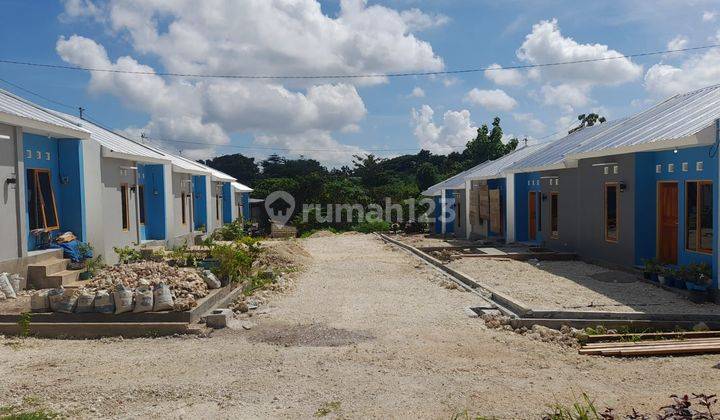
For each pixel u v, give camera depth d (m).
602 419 5.03
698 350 7.46
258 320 9.46
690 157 11.60
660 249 12.95
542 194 20.00
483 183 25.59
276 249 17.77
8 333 8.48
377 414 5.38
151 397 5.80
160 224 19.25
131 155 15.59
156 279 9.75
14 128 11.11
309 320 9.45
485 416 5.29
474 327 9.01
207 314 9.05
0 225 10.64
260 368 6.80
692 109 13.14
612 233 14.73
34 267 11.27
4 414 5.26
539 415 5.31
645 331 9.02
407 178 59.72
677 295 10.97
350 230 38.25
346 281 13.98
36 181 12.41
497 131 49.50
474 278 13.65
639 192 13.12
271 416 5.34
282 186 42.81
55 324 8.46
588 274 13.86
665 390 6.01
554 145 22.67
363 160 52.38
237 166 65.69
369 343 7.98
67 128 12.51
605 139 15.50
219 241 22.67
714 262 10.28
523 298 10.86
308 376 6.50
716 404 5.53
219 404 5.62
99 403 5.61
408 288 12.84
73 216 13.47
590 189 15.74
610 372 6.69
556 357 7.36
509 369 6.79
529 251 19.06
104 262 14.15
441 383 6.26
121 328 8.48
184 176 22.56
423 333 8.58
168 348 7.75
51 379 6.34
